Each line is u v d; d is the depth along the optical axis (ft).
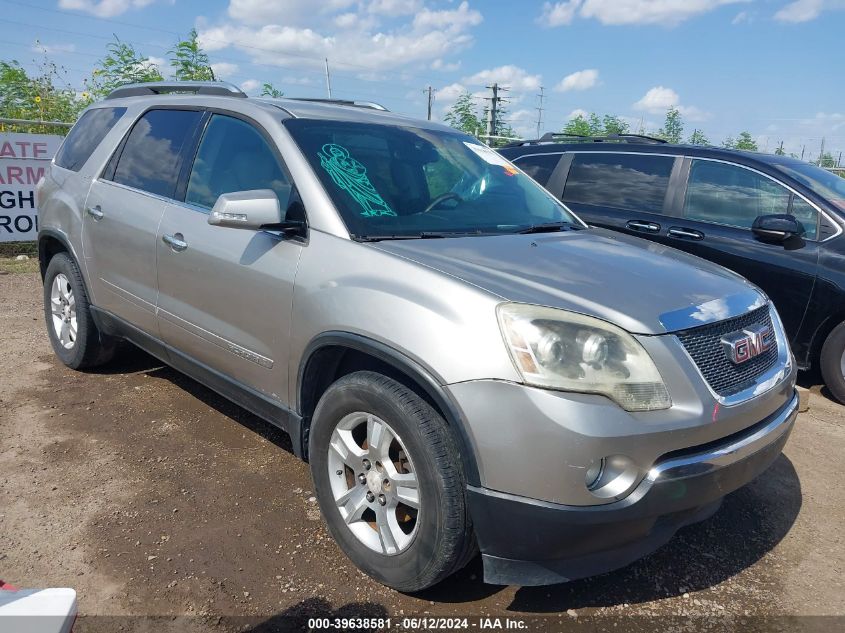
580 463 7.28
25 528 9.82
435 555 8.09
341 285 9.05
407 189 11.08
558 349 7.47
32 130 38.01
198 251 11.37
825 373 17.01
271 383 10.38
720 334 8.59
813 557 10.39
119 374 16.08
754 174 18.28
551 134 23.57
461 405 7.62
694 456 7.85
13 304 22.39
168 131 13.35
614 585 9.42
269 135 11.07
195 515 10.41
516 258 9.33
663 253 11.00
